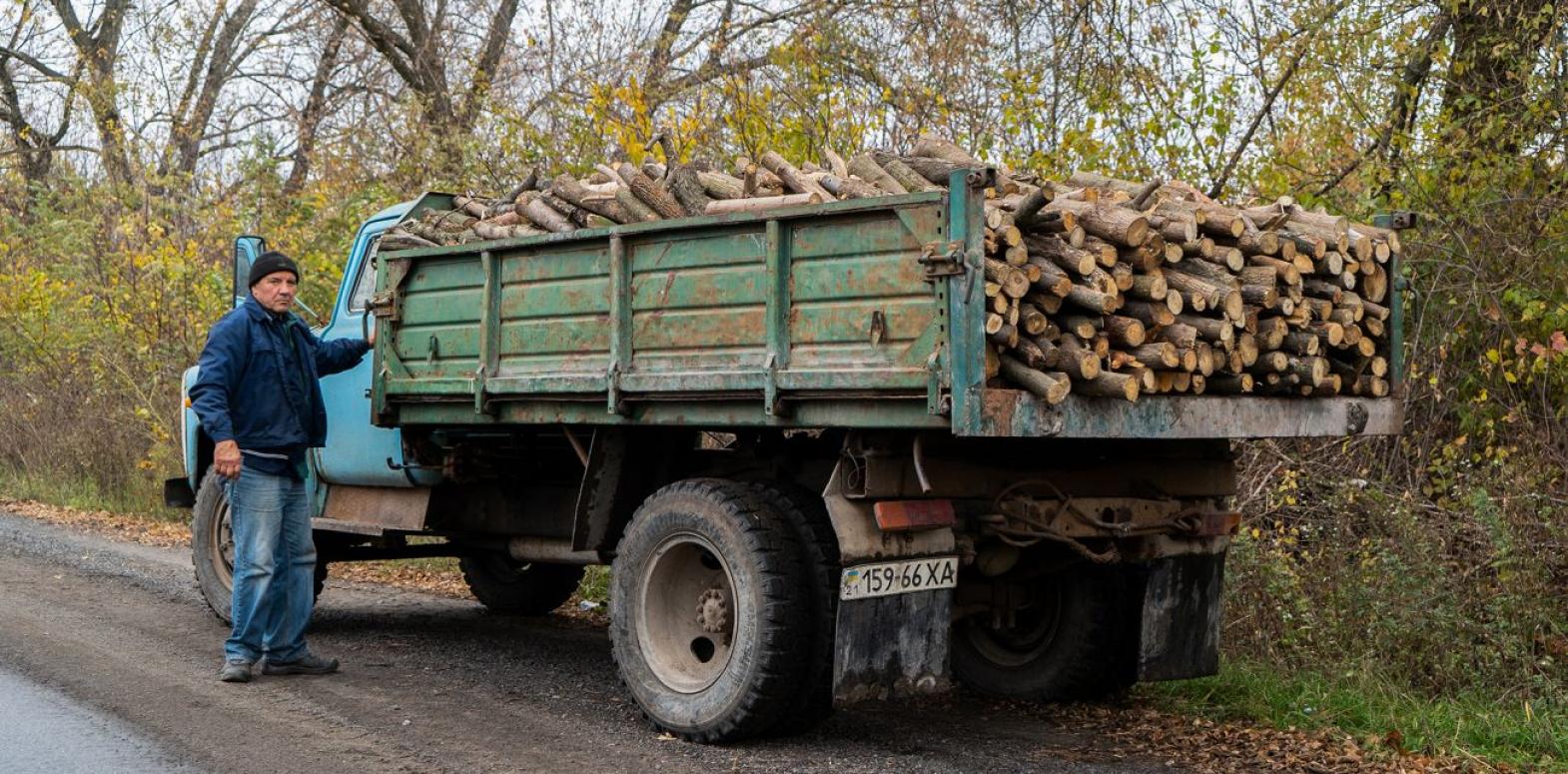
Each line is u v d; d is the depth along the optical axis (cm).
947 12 1123
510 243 602
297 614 651
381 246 691
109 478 1464
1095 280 471
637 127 1099
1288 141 969
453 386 634
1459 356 838
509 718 572
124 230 1520
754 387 506
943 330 451
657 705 548
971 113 1080
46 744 511
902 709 612
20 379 1623
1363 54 906
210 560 777
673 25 1609
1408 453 807
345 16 1917
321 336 762
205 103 2111
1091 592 607
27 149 2288
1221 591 616
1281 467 805
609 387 556
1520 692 601
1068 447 572
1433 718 568
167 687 613
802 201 519
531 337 602
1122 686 618
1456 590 666
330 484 773
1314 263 545
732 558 525
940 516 520
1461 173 831
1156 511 579
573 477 695
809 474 560
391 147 1560
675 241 541
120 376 1479
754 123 1060
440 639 756
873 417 480
